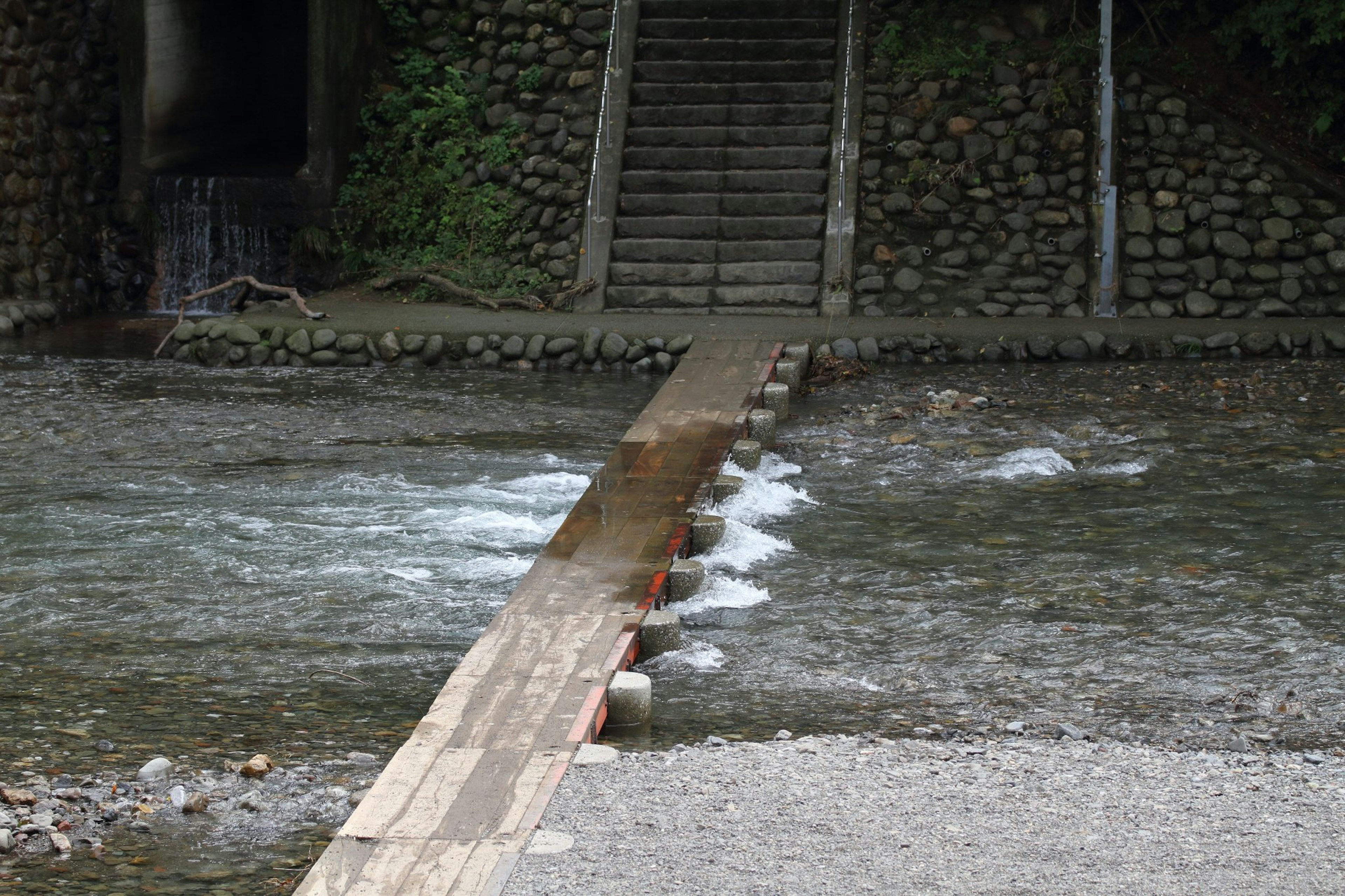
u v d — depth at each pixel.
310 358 16.91
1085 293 17.98
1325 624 8.48
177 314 19.94
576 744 6.38
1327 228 17.97
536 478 11.77
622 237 19.22
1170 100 19.06
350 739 6.89
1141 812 5.66
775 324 17.36
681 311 18.30
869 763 6.29
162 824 5.92
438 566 9.59
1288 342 16.56
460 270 19.27
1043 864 5.17
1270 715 7.17
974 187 18.84
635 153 19.86
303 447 12.81
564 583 8.72
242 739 6.86
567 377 16.30
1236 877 5.05
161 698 7.39
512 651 7.56
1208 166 18.52
